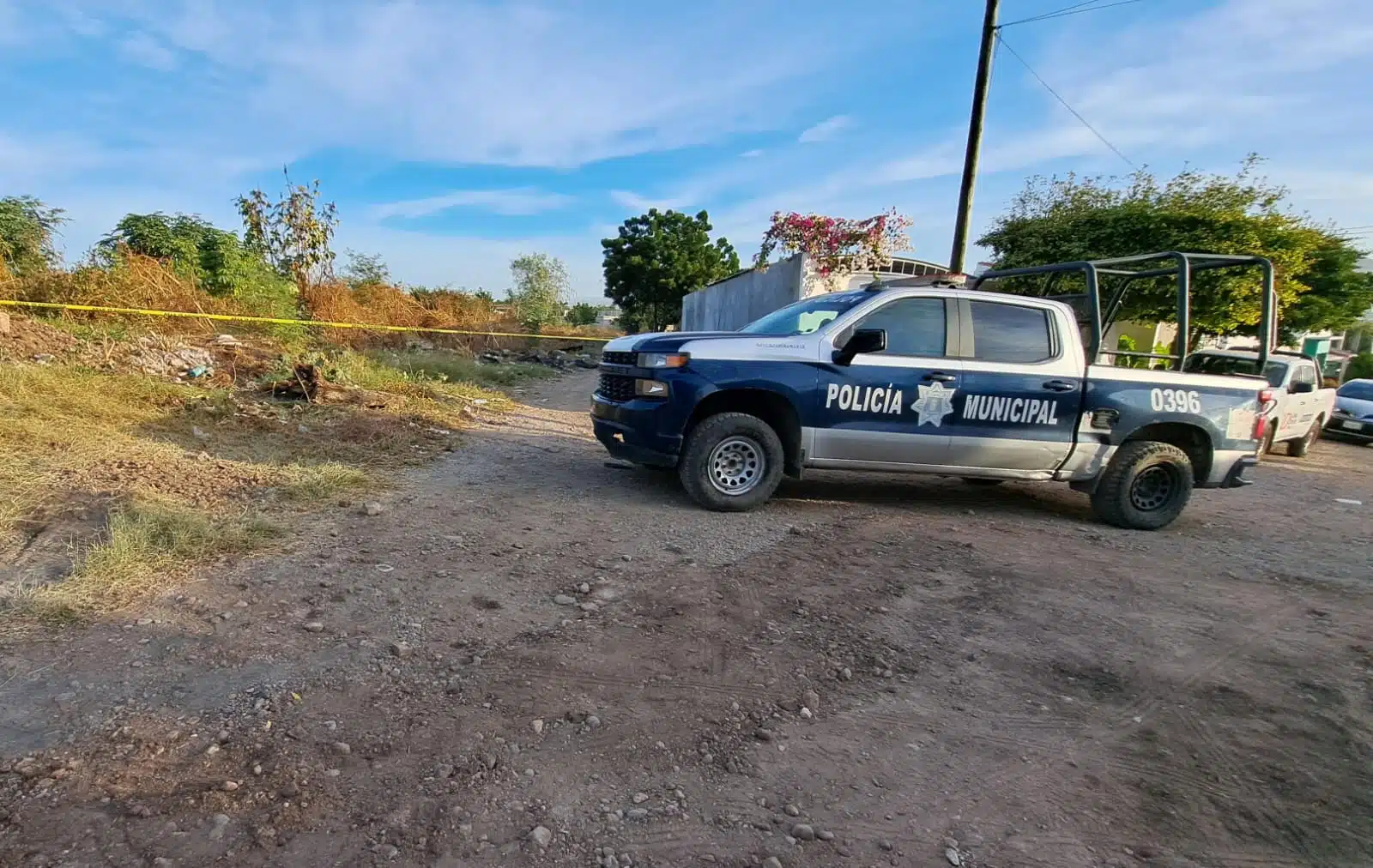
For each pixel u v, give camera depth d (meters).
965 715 2.98
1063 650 3.63
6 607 3.12
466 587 3.84
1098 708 3.11
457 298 22.47
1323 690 3.36
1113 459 6.07
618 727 2.70
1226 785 2.63
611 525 5.16
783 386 5.55
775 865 2.09
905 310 5.80
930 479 7.79
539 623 3.49
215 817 2.07
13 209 11.70
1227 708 3.17
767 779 2.48
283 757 2.36
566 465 7.04
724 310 20.34
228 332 11.45
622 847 2.11
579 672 3.07
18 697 2.54
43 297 10.44
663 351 5.58
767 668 3.23
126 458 5.30
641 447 5.66
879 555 4.92
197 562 3.82
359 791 2.24
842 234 15.12
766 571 4.43
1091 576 4.80
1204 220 13.58
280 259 15.98
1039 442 5.89
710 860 2.09
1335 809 2.52
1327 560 5.61
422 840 2.06
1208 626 4.05
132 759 2.29
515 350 20.84
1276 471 10.68
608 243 49.94
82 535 3.95
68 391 6.42
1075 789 2.55
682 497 6.07
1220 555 5.54
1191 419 6.08
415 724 2.61
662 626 3.56
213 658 2.92
